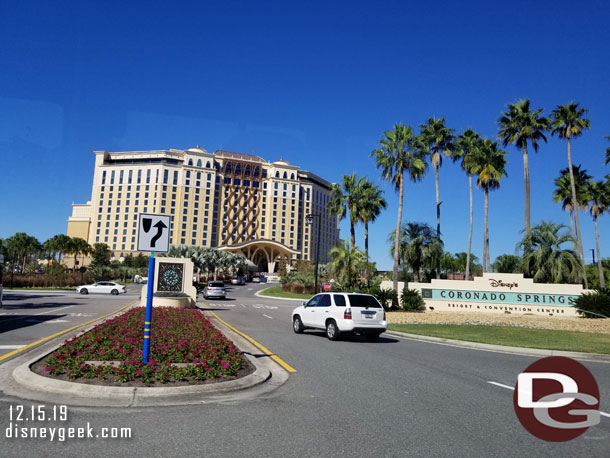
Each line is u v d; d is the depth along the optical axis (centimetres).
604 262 6475
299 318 1645
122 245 15038
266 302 4094
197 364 757
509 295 2941
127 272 9088
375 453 443
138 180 15225
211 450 439
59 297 3612
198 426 514
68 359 761
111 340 974
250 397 658
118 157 15938
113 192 15388
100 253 10275
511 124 3775
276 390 708
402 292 3061
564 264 3153
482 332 1731
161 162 15188
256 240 13588
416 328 1861
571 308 2816
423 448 461
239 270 10888
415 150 3328
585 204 4719
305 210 17400
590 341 1493
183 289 2708
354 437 490
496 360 1091
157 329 1206
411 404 640
